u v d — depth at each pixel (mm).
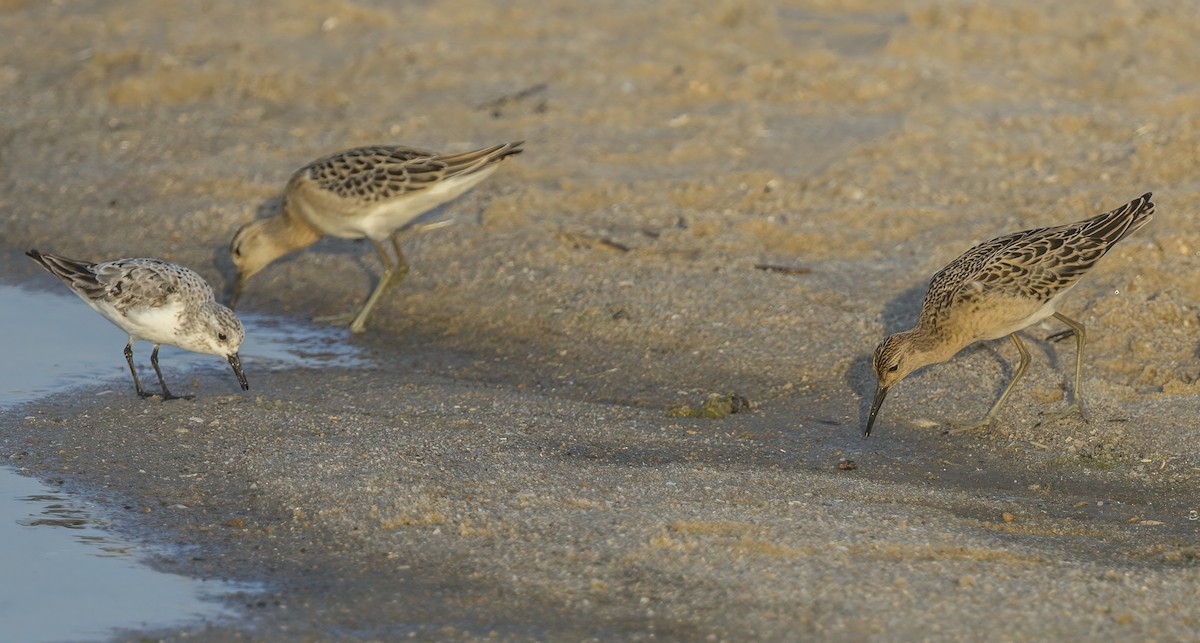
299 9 25594
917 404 12930
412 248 17094
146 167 19984
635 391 13633
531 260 16453
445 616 9039
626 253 16547
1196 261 15062
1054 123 20047
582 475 11164
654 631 8797
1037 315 12125
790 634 8703
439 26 24859
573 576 9453
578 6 25578
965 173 18578
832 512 10461
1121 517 10648
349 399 13312
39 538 10266
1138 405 12516
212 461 11648
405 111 21406
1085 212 16812
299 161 19953
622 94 21891
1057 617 8836
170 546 10141
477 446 11922
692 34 24250
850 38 24000
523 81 22422
